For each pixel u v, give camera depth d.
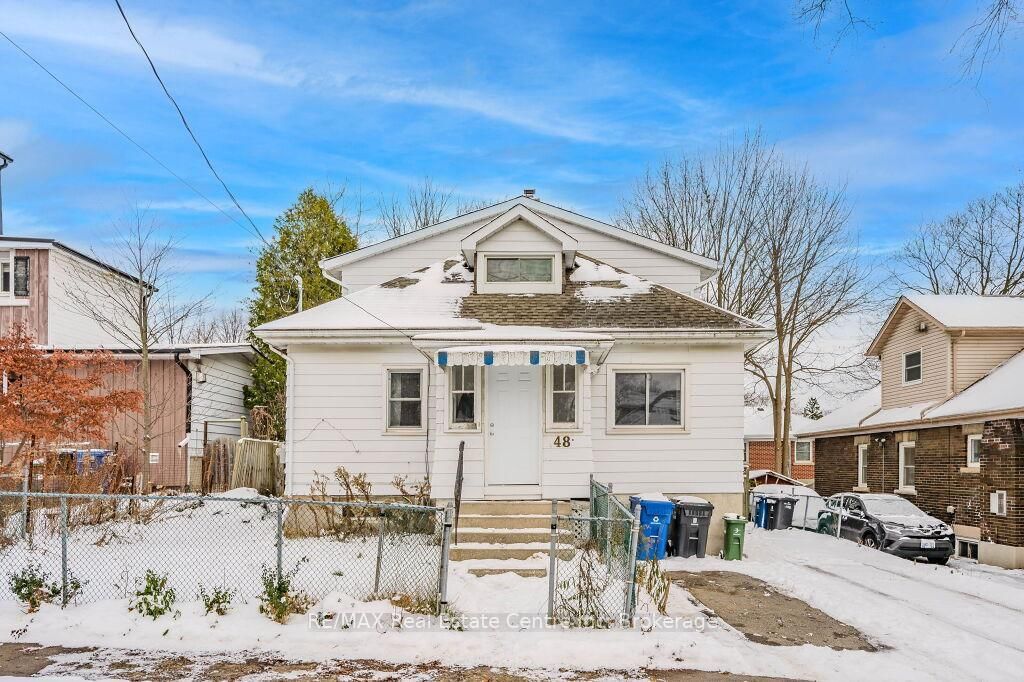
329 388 15.21
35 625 8.50
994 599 11.80
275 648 8.04
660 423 15.26
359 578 10.29
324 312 15.83
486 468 13.70
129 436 20.48
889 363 23.34
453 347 13.80
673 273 18.73
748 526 22.27
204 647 8.05
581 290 16.86
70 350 17.11
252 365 25.53
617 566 10.38
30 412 13.50
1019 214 36.38
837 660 8.23
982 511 17.05
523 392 14.01
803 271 31.78
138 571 10.62
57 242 23.59
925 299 21.61
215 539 13.30
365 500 14.24
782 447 33.41
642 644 8.23
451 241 18.94
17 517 12.91
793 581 12.20
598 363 14.80
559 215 18.89
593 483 13.52
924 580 13.29
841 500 20.08
